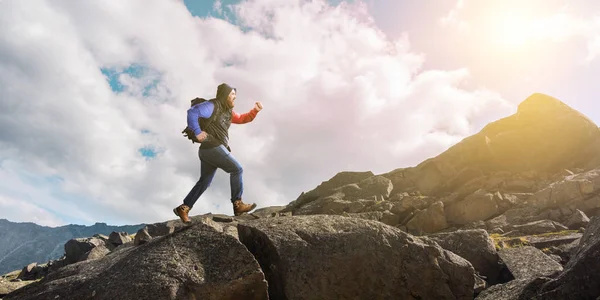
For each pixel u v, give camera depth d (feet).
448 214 67.21
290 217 30.55
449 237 38.63
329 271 25.91
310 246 26.61
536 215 59.62
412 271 26.66
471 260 36.45
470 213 65.26
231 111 26.94
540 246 43.39
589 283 20.95
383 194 80.59
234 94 26.81
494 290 27.71
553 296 21.79
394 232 27.99
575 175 64.08
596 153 76.13
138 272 22.72
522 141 81.00
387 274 26.45
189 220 26.94
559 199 59.72
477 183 73.92
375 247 26.94
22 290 24.53
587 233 27.73
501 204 65.00
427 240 29.17
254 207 27.58
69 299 22.49
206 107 25.67
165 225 67.15
